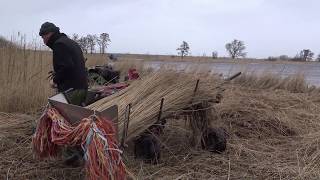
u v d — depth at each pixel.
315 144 7.15
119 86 7.06
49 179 5.67
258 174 5.96
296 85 14.70
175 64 7.39
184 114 6.73
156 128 6.47
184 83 6.34
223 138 6.78
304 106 10.16
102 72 9.62
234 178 5.81
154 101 6.07
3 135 6.99
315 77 21.83
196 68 7.07
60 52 6.31
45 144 5.39
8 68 9.41
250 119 8.49
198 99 6.42
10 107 8.86
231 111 8.66
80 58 6.44
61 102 5.24
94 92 6.71
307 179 5.80
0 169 5.91
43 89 9.25
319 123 8.70
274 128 8.34
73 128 4.93
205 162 6.32
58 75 6.37
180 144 6.95
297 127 8.38
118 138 5.43
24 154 6.36
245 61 16.75
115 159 4.73
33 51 10.10
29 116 8.20
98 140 4.63
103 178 4.60
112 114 5.13
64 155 5.97
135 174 5.73
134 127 5.80
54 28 6.40
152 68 7.88
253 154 6.79
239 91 10.83
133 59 17.44
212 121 6.98
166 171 5.94
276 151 7.02
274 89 13.86
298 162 6.37
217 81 6.91
